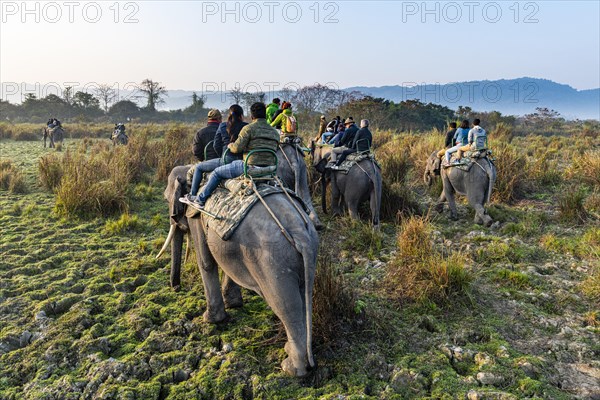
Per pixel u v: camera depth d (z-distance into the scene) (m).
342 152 9.74
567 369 4.88
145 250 8.03
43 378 4.75
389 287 6.53
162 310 5.93
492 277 7.02
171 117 95.88
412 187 12.88
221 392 4.48
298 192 8.93
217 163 5.46
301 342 4.47
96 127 42.22
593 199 10.43
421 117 45.44
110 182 10.89
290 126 9.03
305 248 4.28
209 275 5.54
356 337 5.23
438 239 8.76
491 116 49.78
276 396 4.39
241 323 5.66
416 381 4.54
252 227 4.46
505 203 11.23
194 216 5.37
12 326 5.65
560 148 22.64
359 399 4.26
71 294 6.39
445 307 6.05
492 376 4.55
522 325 5.73
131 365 4.84
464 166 9.64
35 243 8.24
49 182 12.08
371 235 8.40
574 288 6.68
